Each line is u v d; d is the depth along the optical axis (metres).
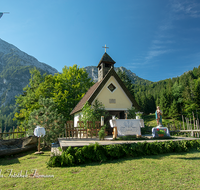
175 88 61.72
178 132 18.52
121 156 7.97
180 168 6.33
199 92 48.16
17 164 7.61
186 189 4.51
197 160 7.59
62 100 29.52
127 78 52.81
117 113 16.59
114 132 10.50
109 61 18.19
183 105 51.75
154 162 7.15
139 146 8.25
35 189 4.56
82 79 33.94
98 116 13.71
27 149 10.77
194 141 10.16
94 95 14.92
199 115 43.94
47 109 12.68
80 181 5.05
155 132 11.25
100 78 18.70
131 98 16.33
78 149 7.25
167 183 4.90
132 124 10.97
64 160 6.77
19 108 33.84
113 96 15.88
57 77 32.00
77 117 19.50
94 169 6.21
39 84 29.52
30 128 12.05
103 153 7.53
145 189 4.50
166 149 8.99
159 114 12.54
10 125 99.50
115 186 4.68
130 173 5.73
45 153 10.20
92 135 11.96
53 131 11.96
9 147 10.62
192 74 88.50
